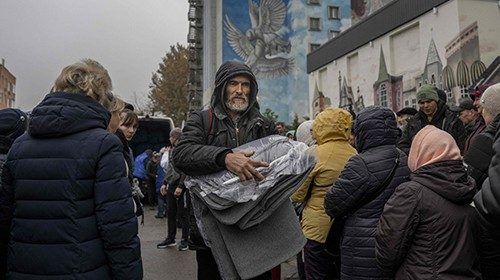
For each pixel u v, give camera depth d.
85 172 2.41
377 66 24.39
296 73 59.62
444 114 5.80
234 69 3.14
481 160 3.15
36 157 2.46
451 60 19.00
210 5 64.62
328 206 3.56
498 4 19.00
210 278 3.19
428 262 2.70
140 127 19.00
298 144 2.90
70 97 2.52
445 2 19.31
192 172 2.91
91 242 2.41
